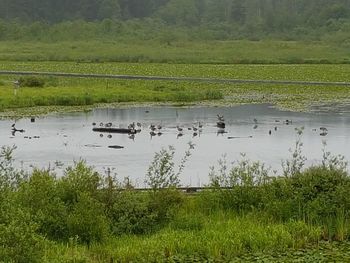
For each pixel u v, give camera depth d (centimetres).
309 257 1391
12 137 3344
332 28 16500
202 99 5472
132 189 1767
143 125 3894
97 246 1444
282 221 1631
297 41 15225
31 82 5834
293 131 3669
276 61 10912
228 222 1586
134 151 2978
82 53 12044
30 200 1520
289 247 1470
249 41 15300
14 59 10581
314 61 10962
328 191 1672
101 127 3688
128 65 9631
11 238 1204
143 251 1385
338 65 10156
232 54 12200
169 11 19188
